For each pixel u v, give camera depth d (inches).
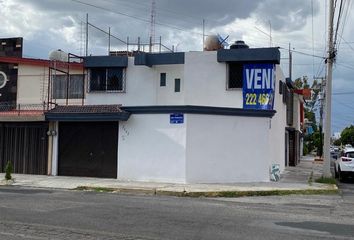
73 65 1044.5
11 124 879.7
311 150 2977.4
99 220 412.5
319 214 478.9
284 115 1182.9
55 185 708.7
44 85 1083.9
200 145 752.3
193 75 945.5
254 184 745.6
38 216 427.5
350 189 814.5
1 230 363.3
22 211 455.2
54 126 847.1
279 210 501.0
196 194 633.0
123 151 789.9
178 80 981.8
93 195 607.5
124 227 382.6
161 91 991.0
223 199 605.3
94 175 815.7
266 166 792.3
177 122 752.3
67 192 638.5
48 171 849.5
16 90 1103.0
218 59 923.4
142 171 772.6
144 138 774.5
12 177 796.6
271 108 890.7
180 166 746.8
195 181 747.4
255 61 900.6
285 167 1257.4
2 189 659.4
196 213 464.8
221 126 765.9
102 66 1003.9
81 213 448.8
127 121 788.0
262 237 354.0
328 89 896.9
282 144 1128.8
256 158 787.4
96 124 816.9
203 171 753.0
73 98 1054.4
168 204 530.0
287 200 604.7
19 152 875.4
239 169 775.1
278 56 888.3
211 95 935.7
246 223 412.2
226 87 928.9
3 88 1110.4
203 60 942.4
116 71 1014.4
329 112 896.9
